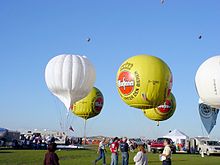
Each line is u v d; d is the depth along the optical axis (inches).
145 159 522.3
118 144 743.7
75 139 1950.1
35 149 1445.6
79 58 767.7
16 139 1466.5
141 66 719.7
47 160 420.8
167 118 1004.6
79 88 754.8
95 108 1165.1
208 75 470.0
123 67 736.3
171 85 764.0
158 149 1526.8
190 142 1664.6
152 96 722.2
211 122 715.4
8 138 1470.2
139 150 522.6
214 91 468.8
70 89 751.1
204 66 479.8
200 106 717.3
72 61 756.6
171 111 987.9
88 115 1169.4
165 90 737.0
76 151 1373.0
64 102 767.7
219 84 463.5
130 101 734.5
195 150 1640.0
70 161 896.9
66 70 747.4
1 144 1454.2
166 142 540.4
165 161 531.5
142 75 714.2
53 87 762.8
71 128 1674.5
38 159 903.7
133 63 727.1
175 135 1737.2
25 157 959.6
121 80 734.5
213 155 1503.4
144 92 717.9
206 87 474.0
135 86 717.9
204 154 1509.6
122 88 733.9
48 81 764.6
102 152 814.5
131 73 721.6
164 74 729.0
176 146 1675.7
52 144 427.2
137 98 723.4
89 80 763.4
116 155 731.4
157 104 738.2
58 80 749.3
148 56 740.7
